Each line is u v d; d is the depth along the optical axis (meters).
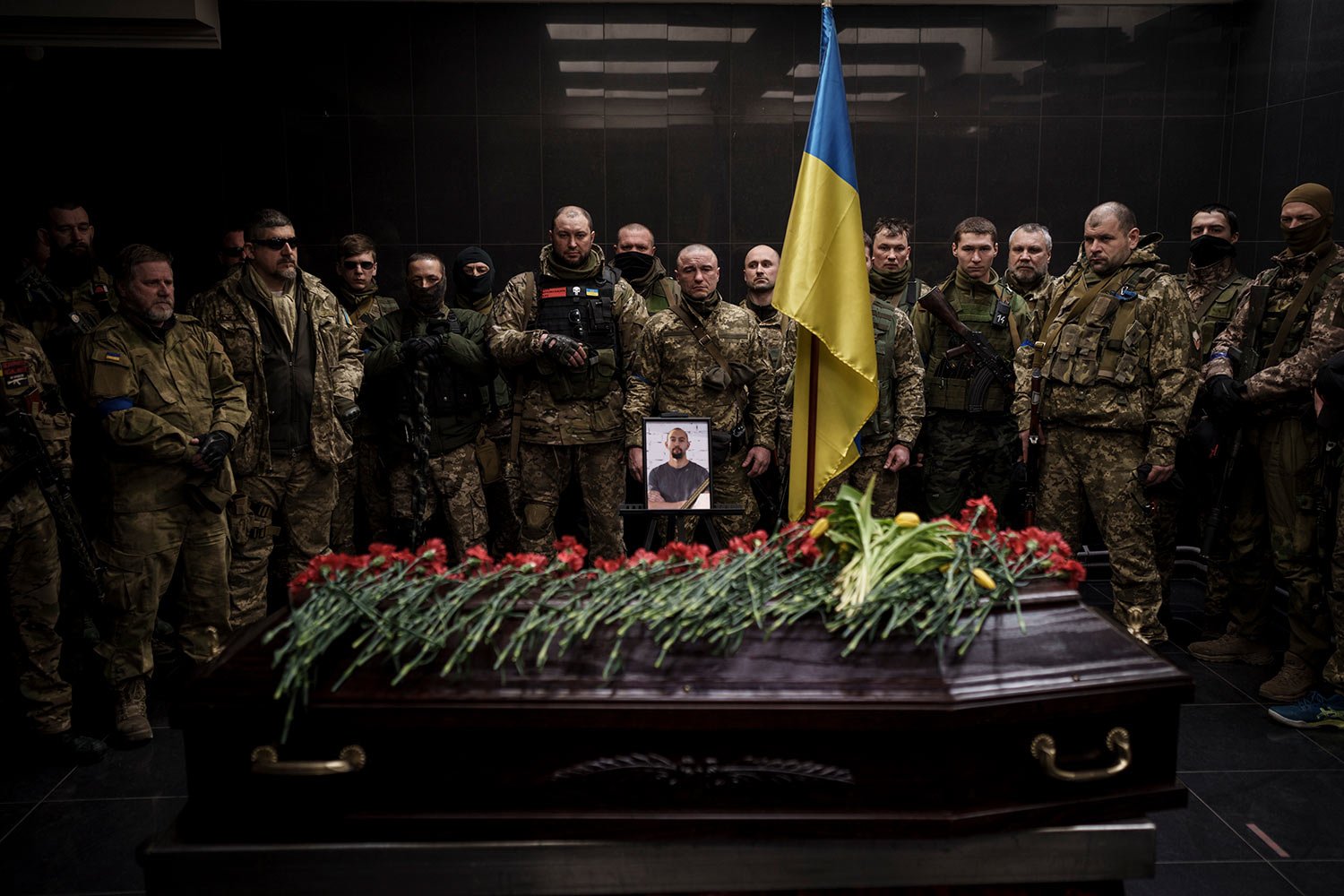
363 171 6.34
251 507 3.86
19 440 3.05
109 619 3.28
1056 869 1.69
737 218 6.48
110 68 5.96
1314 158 5.52
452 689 1.65
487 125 6.35
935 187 6.49
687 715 1.62
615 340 4.21
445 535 4.77
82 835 2.77
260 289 3.84
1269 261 5.99
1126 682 1.68
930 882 1.68
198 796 1.68
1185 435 3.92
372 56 6.26
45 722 3.18
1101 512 4.00
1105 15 6.37
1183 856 2.65
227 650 1.75
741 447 4.25
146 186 6.16
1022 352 4.22
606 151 6.40
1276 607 4.68
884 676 1.66
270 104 6.23
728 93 6.38
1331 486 3.36
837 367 2.81
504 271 6.49
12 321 3.12
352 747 1.65
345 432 4.06
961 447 4.43
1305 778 3.05
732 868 1.67
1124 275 3.91
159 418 3.22
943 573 1.83
